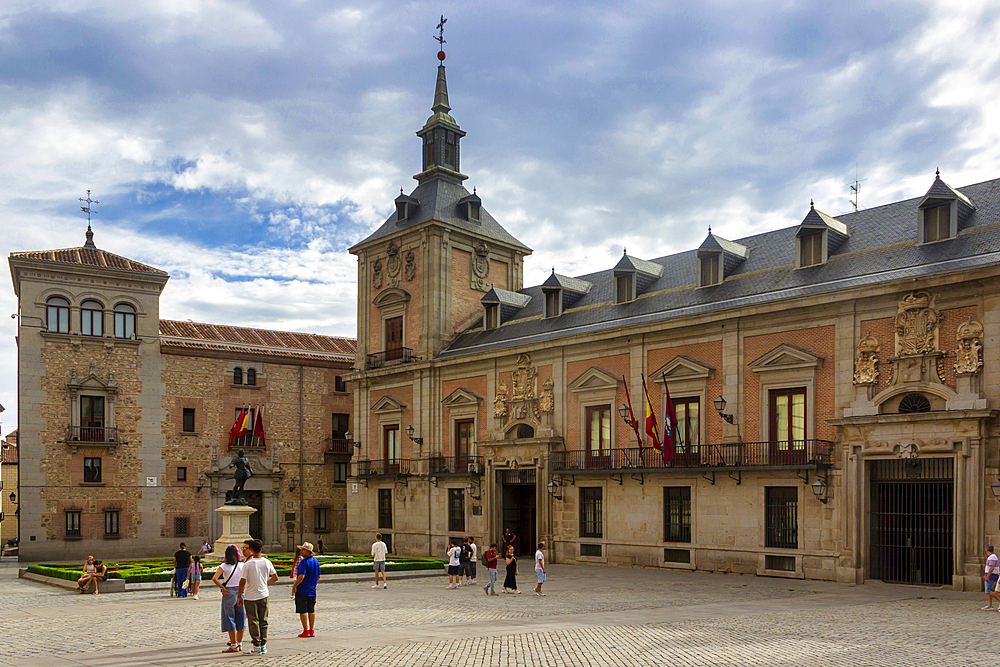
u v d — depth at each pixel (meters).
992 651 14.05
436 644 14.47
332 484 56.53
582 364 38.78
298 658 13.05
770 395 31.80
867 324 29.12
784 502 30.97
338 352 60.09
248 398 54.12
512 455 40.72
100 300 49.84
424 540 45.34
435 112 52.69
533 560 39.91
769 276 33.97
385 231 50.81
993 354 25.95
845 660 13.00
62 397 47.97
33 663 12.78
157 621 18.88
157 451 50.50
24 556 45.88
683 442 34.59
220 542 36.09
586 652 13.63
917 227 30.53
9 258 46.94
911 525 27.86
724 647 14.24
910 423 27.36
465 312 48.62
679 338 34.94
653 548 34.84
